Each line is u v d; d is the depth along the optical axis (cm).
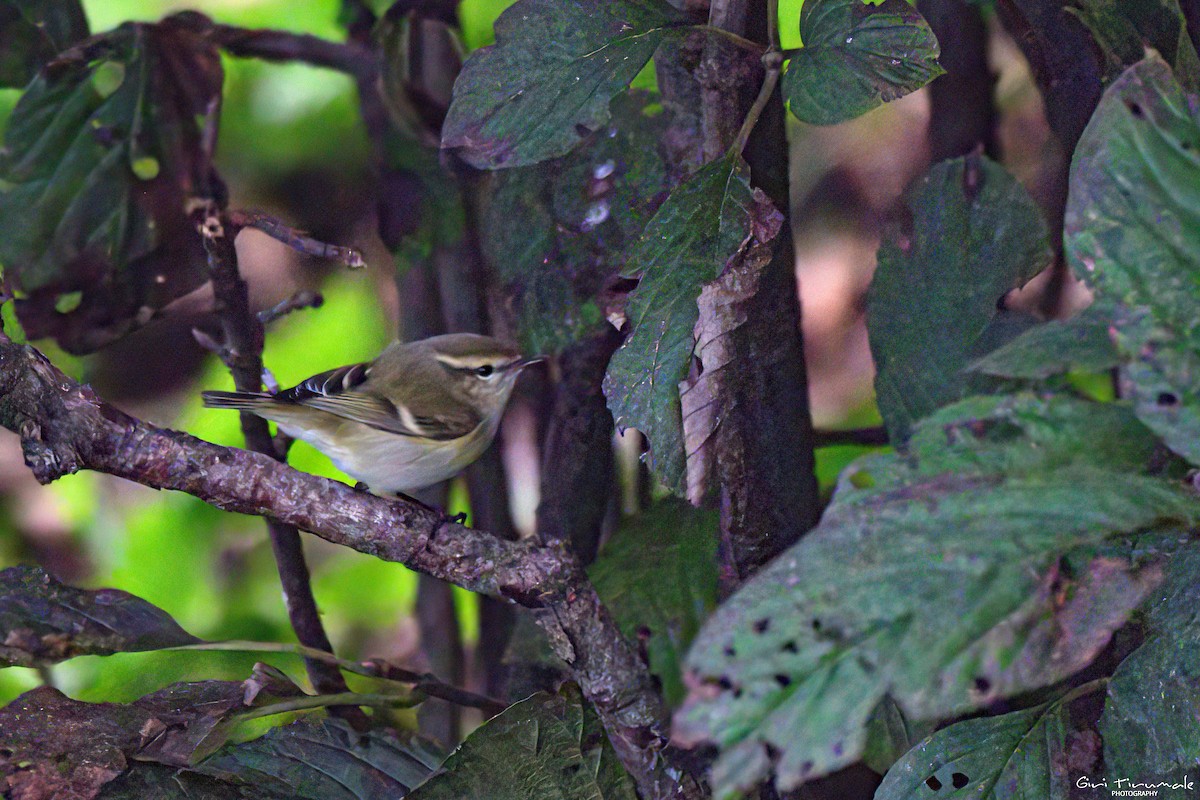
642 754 368
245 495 364
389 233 565
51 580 407
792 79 346
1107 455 233
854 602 223
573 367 509
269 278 716
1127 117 255
